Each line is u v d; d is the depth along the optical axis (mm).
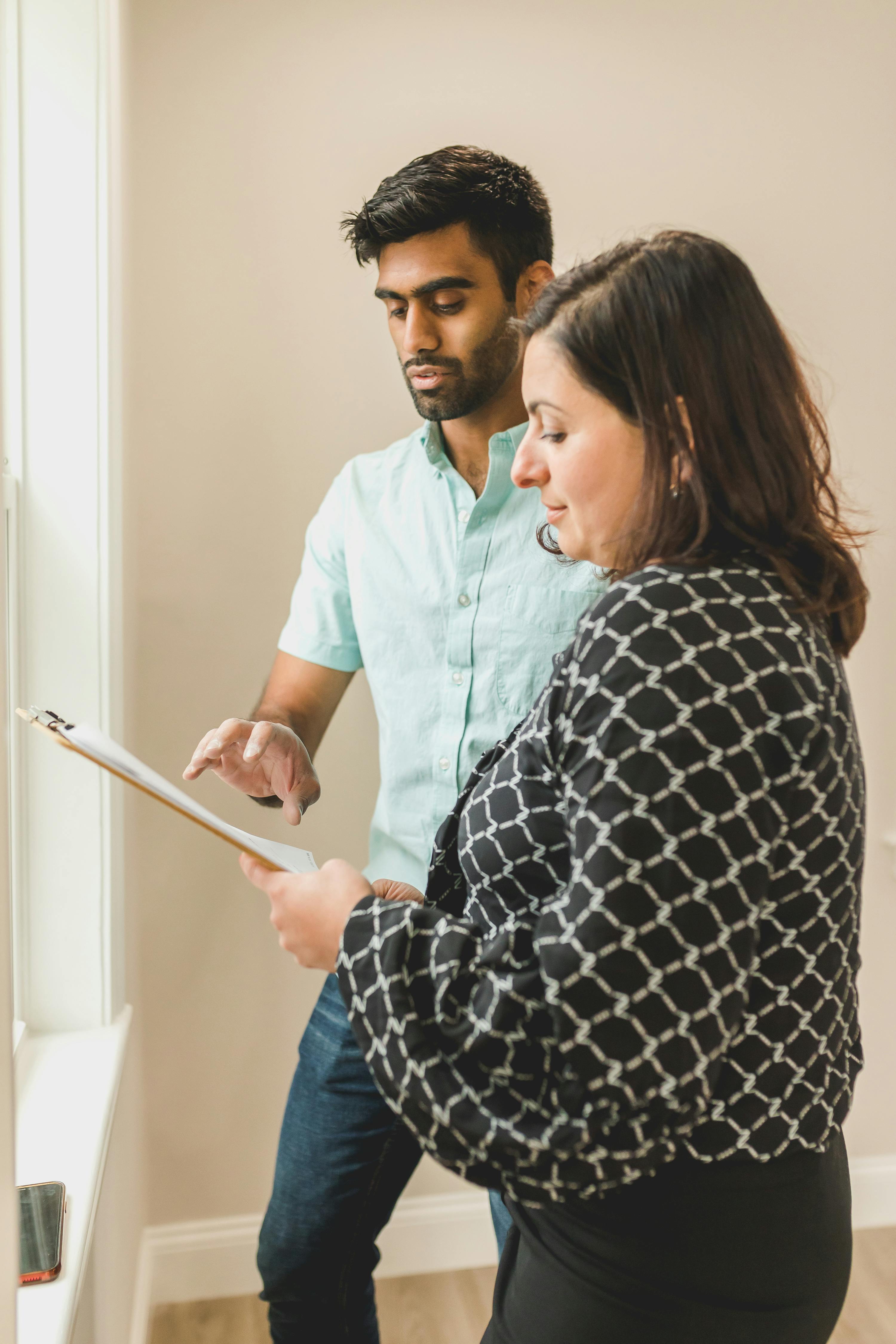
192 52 1763
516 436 1363
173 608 1865
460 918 912
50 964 1513
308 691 1658
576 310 757
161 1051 1946
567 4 1861
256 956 1957
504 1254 886
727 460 732
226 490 1861
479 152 1335
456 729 1445
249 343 1839
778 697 669
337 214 1835
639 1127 676
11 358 1416
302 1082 1521
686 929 646
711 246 757
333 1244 1496
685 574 705
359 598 1530
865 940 2156
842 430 2031
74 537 1451
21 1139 1228
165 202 1786
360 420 1890
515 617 1399
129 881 1773
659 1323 758
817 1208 772
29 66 1384
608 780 660
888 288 2018
